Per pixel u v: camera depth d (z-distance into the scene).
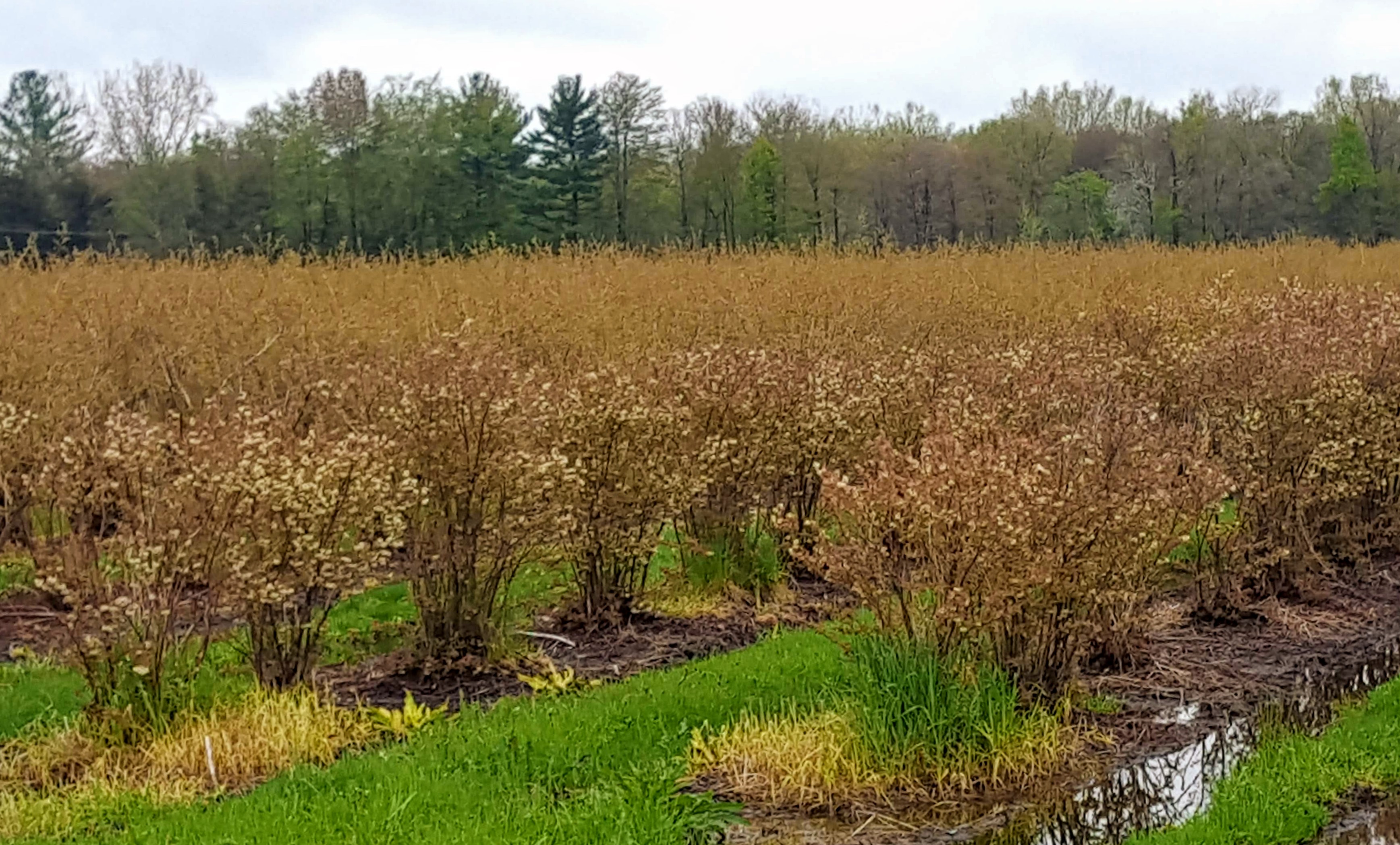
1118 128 54.34
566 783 5.20
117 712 5.55
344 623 7.50
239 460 5.68
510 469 6.49
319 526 5.89
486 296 12.83
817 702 5.97
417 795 4.90
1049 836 5.07
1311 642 7.45
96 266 13.62
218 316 10.59
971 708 5.58
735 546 8.15
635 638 7.35
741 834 5.04
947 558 5.46
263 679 6.08
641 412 7.13
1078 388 7.86
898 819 5.20
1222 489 6.37
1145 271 17.12
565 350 10.73
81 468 5.87
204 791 5.23
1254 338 8.72
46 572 5.89
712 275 15.01
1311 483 8.09
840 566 5.73
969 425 6.32
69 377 8.58
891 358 9.89
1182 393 9.43
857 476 7.97
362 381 7.58
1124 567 5.94
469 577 6.76
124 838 4.63
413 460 6.48
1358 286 15.17
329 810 4.74
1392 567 8.86
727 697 6.11
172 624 5.68
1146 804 5.36
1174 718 6.33
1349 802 5.32
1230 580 7.85
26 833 4.77
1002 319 13.28
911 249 21.42
